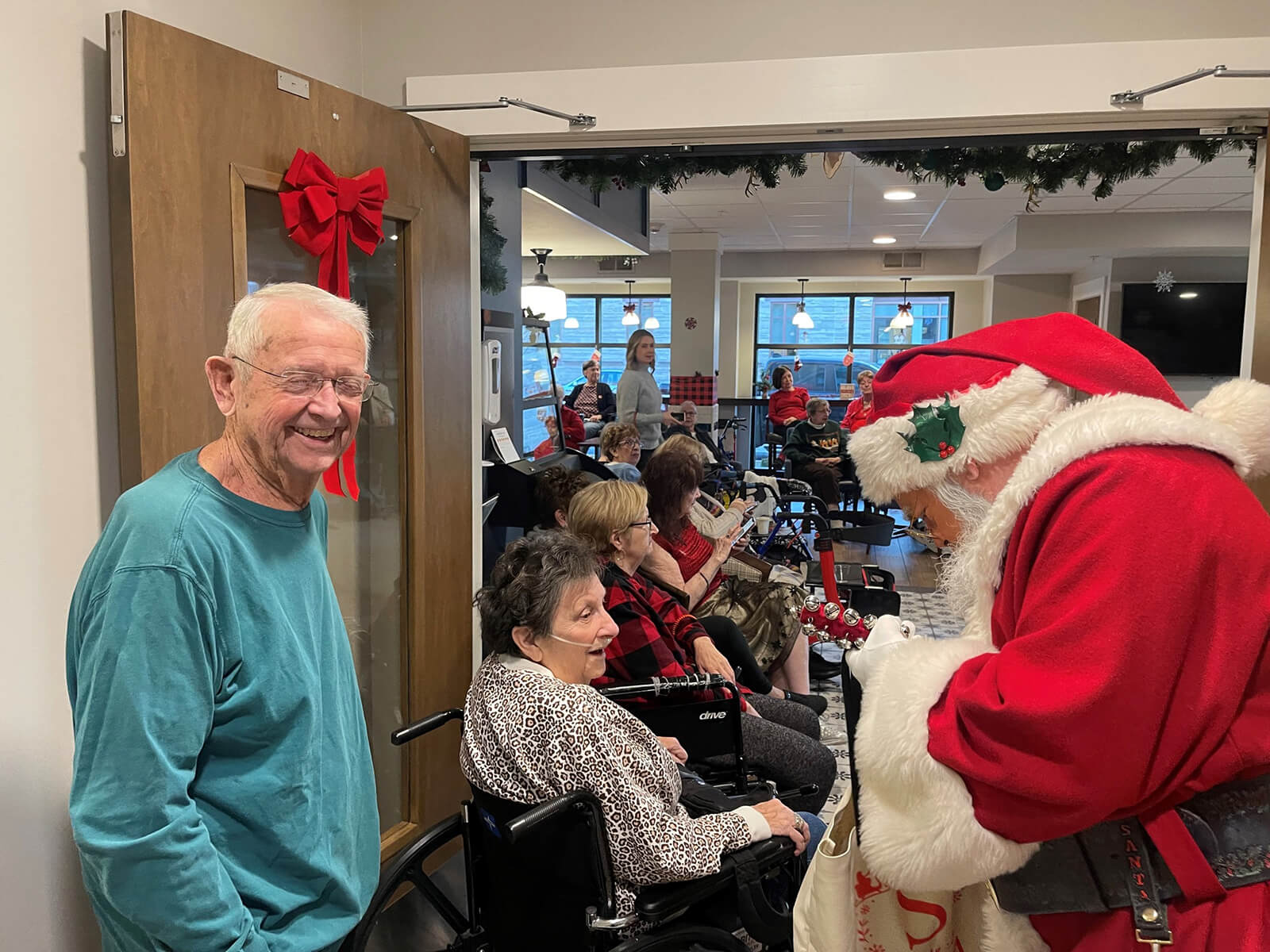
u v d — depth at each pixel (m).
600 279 12.44
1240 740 0.86
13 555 1.46
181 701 1.06
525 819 1.44
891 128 2.18
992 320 11.02
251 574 1.15
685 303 10.09
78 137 1.55
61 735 1.56
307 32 2.17
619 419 6.83
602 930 1.50
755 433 11.49
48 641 1.53
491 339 3.95
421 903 2.29
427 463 2.26
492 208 4.10
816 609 1.22
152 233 1.52
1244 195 6.95
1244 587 0.84
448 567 2.36
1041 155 3.71
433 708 2.34
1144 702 0.82
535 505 3.67
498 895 1.72
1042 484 0.92
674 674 2.19
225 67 1.65
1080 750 0.83
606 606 2.21
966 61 2.08
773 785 2.19
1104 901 0.91
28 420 1.48
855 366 12.54
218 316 1.65
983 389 1.00
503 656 1.71
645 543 2.54
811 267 11.19
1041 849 0.94
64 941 1.58
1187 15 2.00
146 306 1.52
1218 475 0.88
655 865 1.55
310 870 1.21
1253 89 1.96
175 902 1.04
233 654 1.12
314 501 1.39
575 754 1.55
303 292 1.21
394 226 2.17
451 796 2.44
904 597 5.41
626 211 6.56
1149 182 6.42
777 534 4.61
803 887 1.15
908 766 0.92
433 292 2.24
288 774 1.17
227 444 1.20
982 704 0.87
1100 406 0.92
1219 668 0.83
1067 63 2.03
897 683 0.97
